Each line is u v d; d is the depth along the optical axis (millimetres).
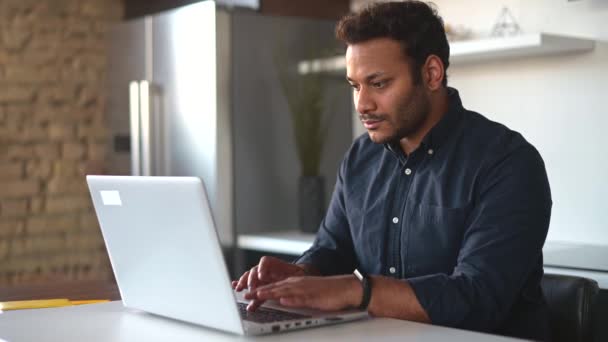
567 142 3324
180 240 1567
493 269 1744
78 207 4812
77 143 4793
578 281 1941
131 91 4109
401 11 1880
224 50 3826
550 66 3363
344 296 1645
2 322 1731
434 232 1954
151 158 4055
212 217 1491
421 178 2004
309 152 3998
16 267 4660
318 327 1603
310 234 3891
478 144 1934
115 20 4863
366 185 2139
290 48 4023
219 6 3826
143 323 1697
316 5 4191
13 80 4602
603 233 3227
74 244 4812
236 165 3887
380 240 2059
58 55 4723
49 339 1556
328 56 4121
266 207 3994
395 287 1676
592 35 3223
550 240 3391
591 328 1932
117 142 4395
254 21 3916
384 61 1856
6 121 4598
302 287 1630
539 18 3404
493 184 1857
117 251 1783
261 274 1876
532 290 1901
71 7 4754
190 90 3906
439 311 1676
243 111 3896
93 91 4820
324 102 4078
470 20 3658
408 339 1489
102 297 2225
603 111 3193
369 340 1485
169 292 1667
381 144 2156
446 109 2018
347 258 2184
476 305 1699
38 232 4715
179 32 3955
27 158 4672
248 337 1527
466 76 3699
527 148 1890
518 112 3492
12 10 4586
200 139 3859
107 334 1592
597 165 3229
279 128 4016
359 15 1886
